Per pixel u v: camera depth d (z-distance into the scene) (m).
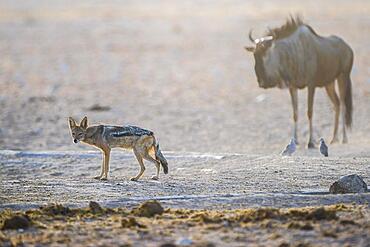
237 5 142.25
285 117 50.09
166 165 27.48
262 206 21.67
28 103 56.81
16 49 88.69
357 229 18.78
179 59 79.88
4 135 44.91
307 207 21.31
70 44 92.25
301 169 28.11
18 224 19.50
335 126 41.00
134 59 80.50
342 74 42.19
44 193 24.73
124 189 25.19
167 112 53.09
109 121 49.81
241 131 45.56
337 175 26.91
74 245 17.92
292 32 40.38
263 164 29.42
